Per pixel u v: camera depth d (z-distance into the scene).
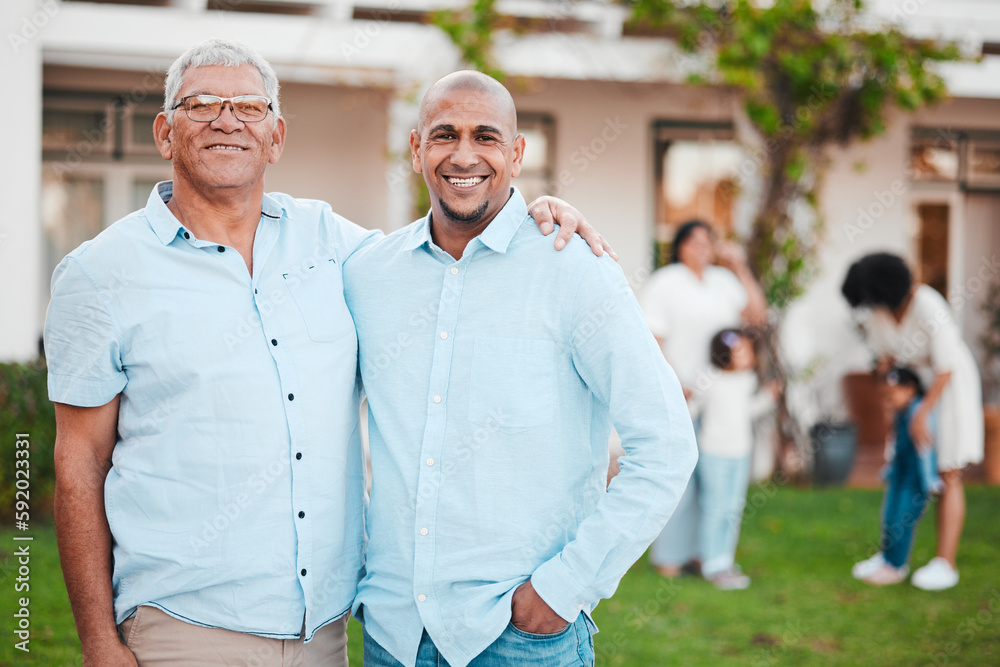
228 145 1.94
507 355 1.95
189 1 6.65
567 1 6.87
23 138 6.13
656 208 8.42
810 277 7.15
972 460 4.50
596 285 1.94
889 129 8.27
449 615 1.93
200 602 1.90
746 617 4.16
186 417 1.90
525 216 2.07
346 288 2.17
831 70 6.75
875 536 5.55
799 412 7.18
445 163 1.96
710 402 4.63
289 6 7.21
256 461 1.90
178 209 2.03
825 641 3.88
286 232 2.10
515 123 2.06
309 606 1.95
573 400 1.99
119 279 1.91
